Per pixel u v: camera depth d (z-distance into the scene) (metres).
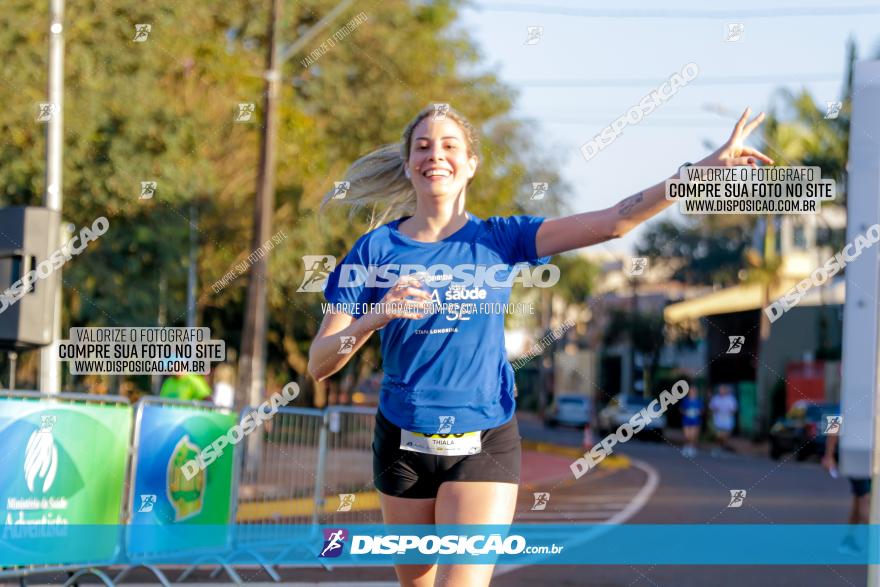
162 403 13.27
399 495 6.98
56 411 11.48
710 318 73.19
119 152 29.36
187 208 32.03
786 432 45.41
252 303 28.28
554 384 90.00
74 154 28.98
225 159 34.06
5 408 10.88
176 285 35.56
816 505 23.16
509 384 6.98
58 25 20.56
